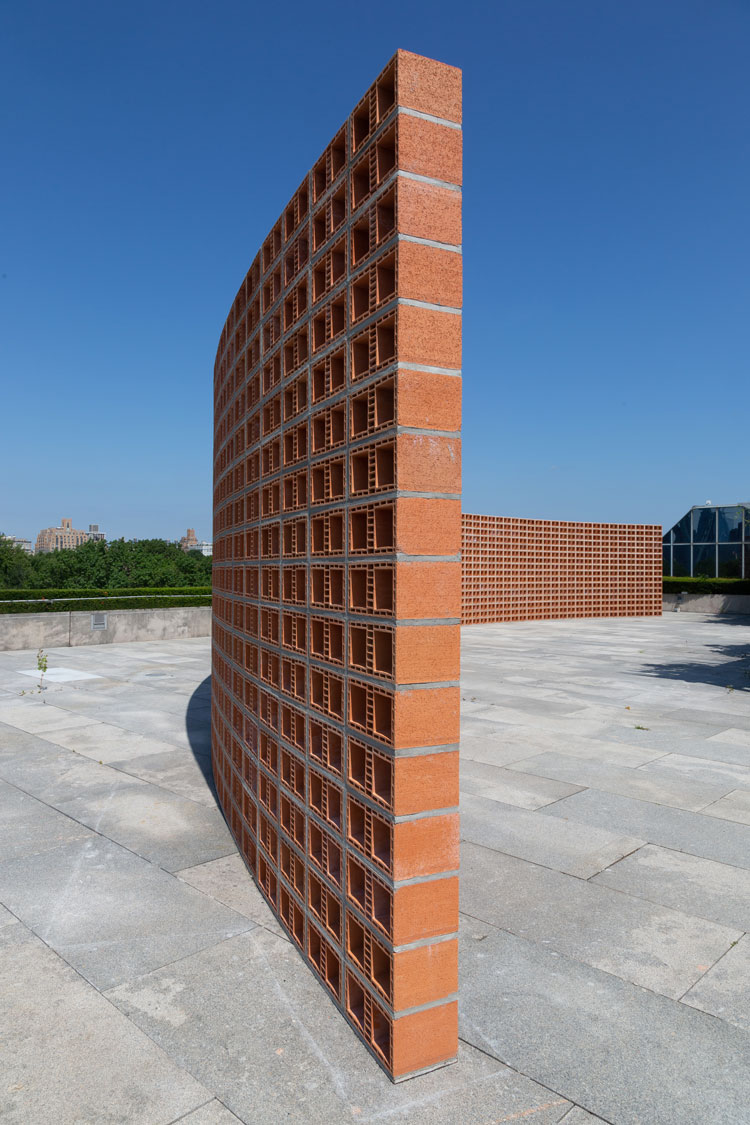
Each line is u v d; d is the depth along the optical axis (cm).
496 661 1775
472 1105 324
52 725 1125
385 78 357
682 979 425
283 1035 376
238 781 640
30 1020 388
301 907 454
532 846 624
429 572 350
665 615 3297
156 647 2150
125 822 700
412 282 345
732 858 600
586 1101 327
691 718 1133
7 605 2161
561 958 448
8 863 600
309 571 448
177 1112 320
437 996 350
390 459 369
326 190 431
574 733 1033
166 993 413
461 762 885
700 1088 336
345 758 393
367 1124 312
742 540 3491
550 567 3028
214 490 937
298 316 488
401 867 342
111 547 7325
